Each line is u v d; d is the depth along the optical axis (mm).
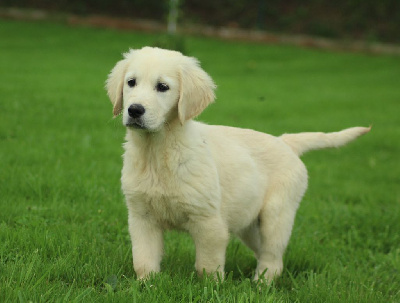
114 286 3709
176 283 3783
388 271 4977
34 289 3391
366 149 10648
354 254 5465
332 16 24094
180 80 4023
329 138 5039
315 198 7207
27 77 13258
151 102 3826
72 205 5598
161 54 4070
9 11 22906
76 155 7539
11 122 8852
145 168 3943
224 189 4203
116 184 6438
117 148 8180
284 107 13344
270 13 24234
